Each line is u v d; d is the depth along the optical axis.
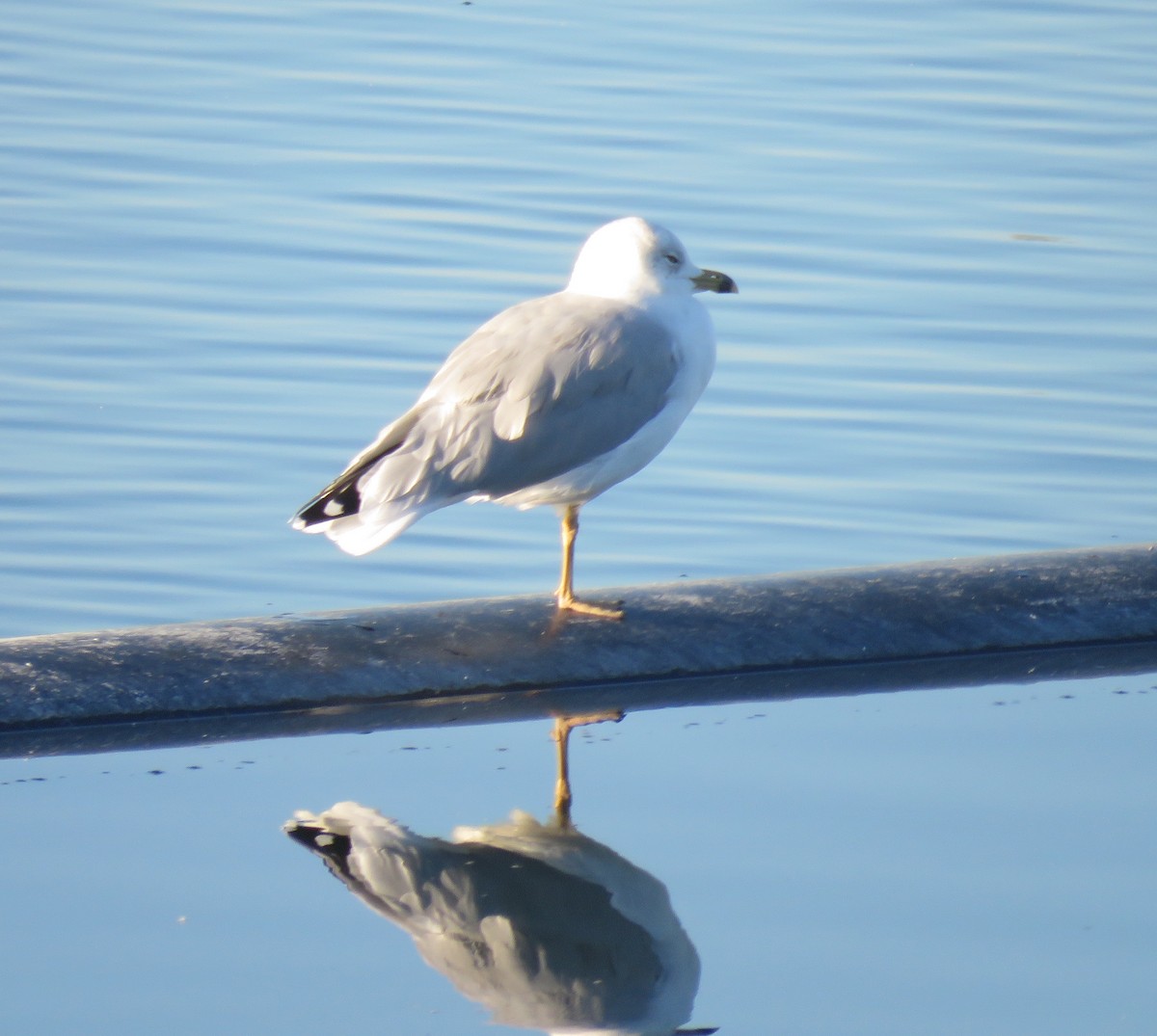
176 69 22.66
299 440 14.46
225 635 9.52
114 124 20.73
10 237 17.77
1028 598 10.30
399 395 15.13
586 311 10.13
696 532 13.68
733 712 9.48
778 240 18.30
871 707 9.55
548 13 25.53
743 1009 6.95
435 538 13.62
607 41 24.30
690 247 18.05
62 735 8.99
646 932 7.43
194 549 13.17
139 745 8.94
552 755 8.96
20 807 8.30
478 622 9.84
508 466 9.72
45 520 13.45
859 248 18.17
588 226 18.38
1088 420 15.21
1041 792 8.65
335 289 16.94
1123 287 17.52
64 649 9.28
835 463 14.61
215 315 16.39
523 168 19.83
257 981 7.04
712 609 10.01
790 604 10.09
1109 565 10.58
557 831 8.23
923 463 14.61
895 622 10.07
